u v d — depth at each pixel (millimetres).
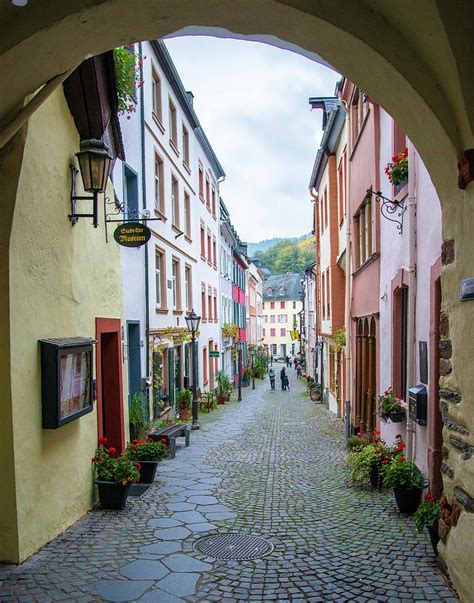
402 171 7945
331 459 11109
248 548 5586
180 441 13875
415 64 3754
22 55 3676
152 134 14594
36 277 5539
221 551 5492
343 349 17859
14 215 4992
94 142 6316
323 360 27188
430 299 6551
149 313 13695
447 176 4195
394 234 8969
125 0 3631
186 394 18250
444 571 4648
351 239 14609
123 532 6070
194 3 3764
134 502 7453
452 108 3754
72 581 4691
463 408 4109
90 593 4461
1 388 4945
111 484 6938
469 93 3537
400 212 8445
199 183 23969
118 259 8703
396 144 8898
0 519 5000
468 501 4035
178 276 18594
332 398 21969
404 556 5219
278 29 4113
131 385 12594
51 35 3660
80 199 6531
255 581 4730
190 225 20906
